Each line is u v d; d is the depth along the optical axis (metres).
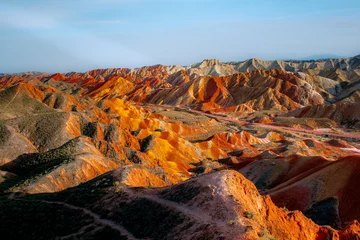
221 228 25.97
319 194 55.34
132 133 99.75
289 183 64.12
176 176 74.69
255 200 31.98
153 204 32.91
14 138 65.00
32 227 34.47
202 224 27.16
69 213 36.19
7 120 74.31
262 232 26.02
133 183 45.28
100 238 30.67
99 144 73.56
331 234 36.28
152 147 90.94
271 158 90.69
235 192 30.64
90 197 38.97
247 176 77.88
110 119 104.62
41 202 39.94
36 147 69.25
